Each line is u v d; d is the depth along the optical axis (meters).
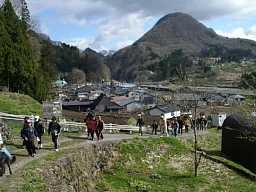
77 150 23.05
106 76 197.88
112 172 24.50
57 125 23.00
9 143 23.81
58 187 17.59
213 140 37.06
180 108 67.56
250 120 32.03
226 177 26.78
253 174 28.06
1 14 58.81
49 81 72.00
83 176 21.39
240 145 31.22
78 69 182.25
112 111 91.38
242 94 100.44
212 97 109.00
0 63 56.56
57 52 181.25
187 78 40.28
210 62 198.38
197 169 27.27
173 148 29.91
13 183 15.48
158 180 24.50
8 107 41.69
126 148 27.31
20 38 59.62
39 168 18.05
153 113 76.12
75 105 92.75
